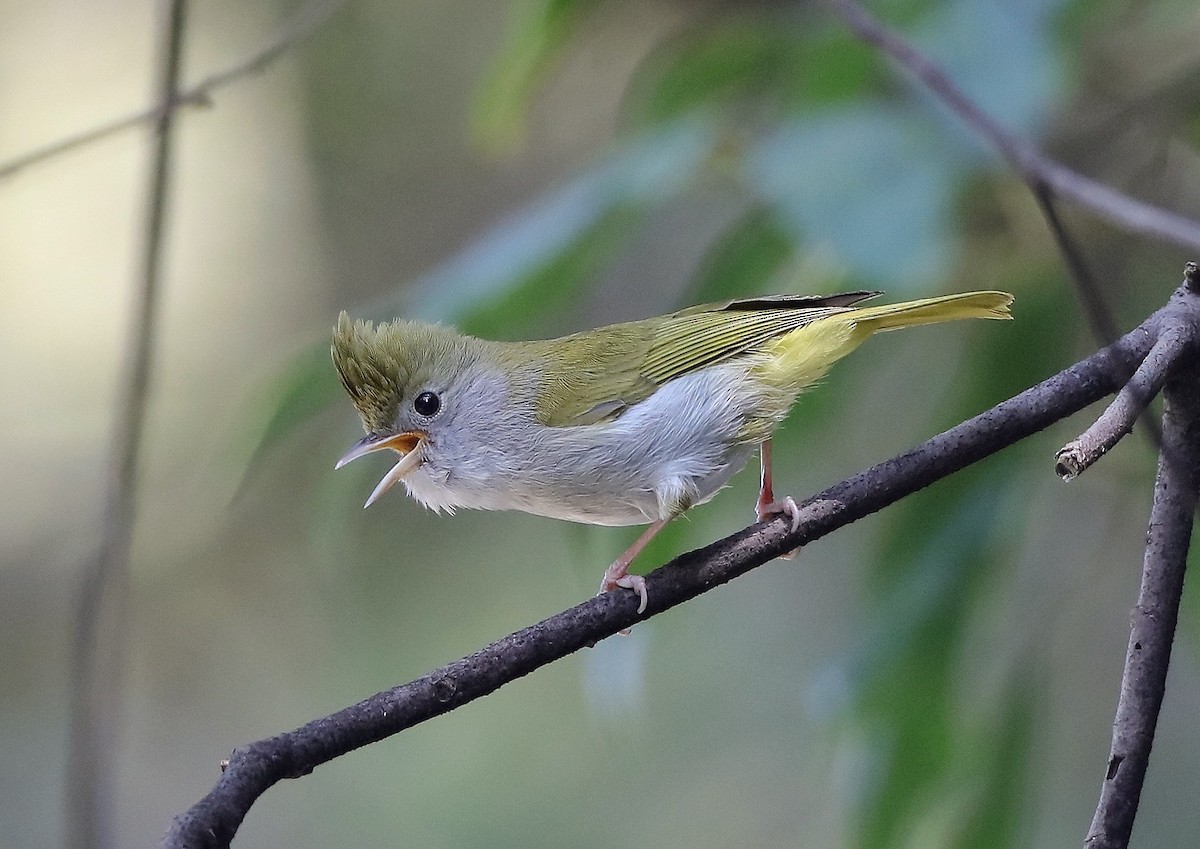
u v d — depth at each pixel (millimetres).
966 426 5680
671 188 8094
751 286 8984
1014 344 9219
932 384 11211
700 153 8188
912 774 8734
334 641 12867
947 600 8703
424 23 14578
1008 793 8766
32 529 13711
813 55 8617
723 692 12719
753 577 13016
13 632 13469
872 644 8828
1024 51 7246
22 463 13883
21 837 12750
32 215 14500
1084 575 9867
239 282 14414
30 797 12961
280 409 8547
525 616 12398
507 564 12625
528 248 8164
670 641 12836
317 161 14664
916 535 9195
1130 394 5152
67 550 13609
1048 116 8273
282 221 14594
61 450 13938
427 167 14680
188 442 13625
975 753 8883
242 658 13078
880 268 6309
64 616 13492
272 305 14375
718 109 9195
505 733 13133
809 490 10969
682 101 10133
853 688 8727
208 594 13250
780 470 9852
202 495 13328
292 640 13109
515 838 12633
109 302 14461
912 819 8789
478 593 12539
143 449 7660
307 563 13250
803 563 12938
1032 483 8883
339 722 4980
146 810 12648
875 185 6582
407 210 14578
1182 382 5457
